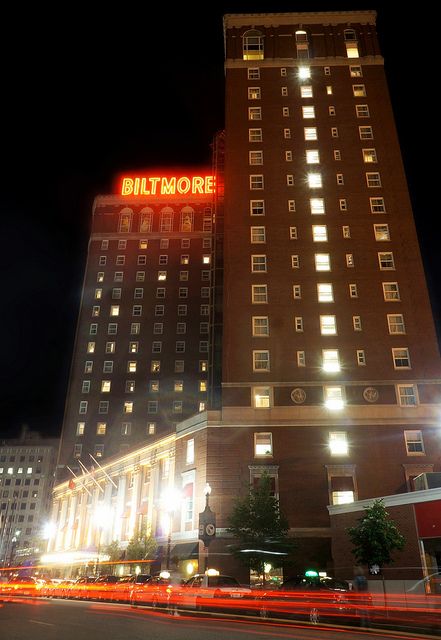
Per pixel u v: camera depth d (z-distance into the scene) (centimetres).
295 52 6556
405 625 1853
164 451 5631
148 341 9700
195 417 5025
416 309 5084
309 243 5444
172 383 9381
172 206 10781
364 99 6209
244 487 4453
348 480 4422
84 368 9538
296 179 5775
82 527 7512
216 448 4647
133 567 5347
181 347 9638
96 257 10375
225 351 4978
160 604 2859
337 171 5797
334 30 6688
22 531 14875
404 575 3175
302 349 4953
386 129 6006
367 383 4775
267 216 5594
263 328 5075
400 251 5359
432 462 4450
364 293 5181
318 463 4500
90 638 1573
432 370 4809
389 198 5622
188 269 10250
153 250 10419
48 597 4744
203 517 3816
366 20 6744
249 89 6331
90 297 10081
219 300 6034
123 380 9425
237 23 6775
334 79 6353
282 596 2373
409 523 3294
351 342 4966
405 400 4719
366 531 3116
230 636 1611
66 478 8750
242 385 4831
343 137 5984
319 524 4275
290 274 5300
